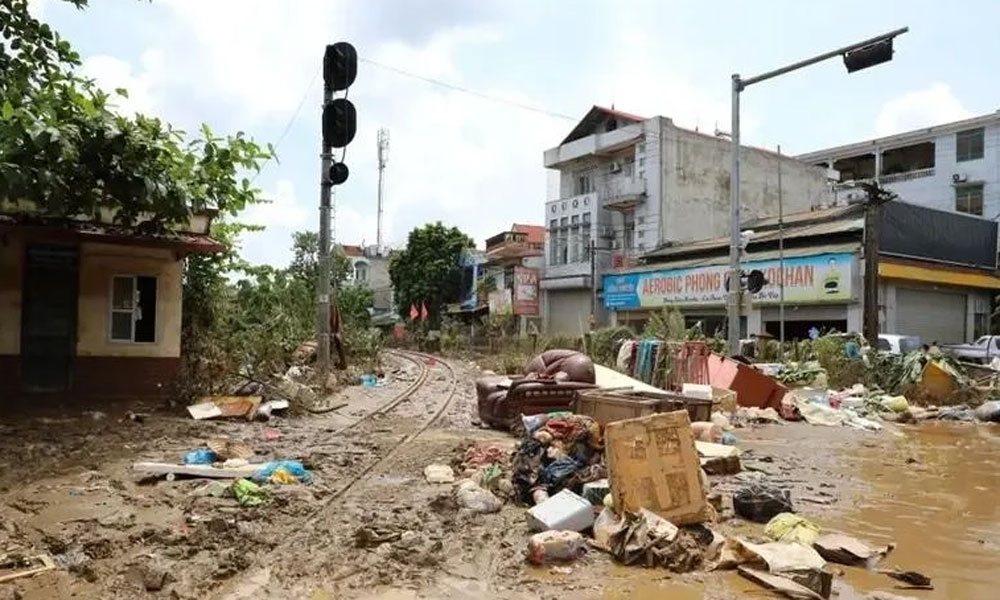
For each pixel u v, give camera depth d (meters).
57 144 9.50
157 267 13.46
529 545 5.50
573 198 43.03
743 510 6.81
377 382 20.55
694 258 35.84
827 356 20.19
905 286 28.86
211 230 14.51
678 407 10.09
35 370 12.66
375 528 6.15
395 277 55.91
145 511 6.61
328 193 15.81
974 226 31.89
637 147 39.88
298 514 6.64
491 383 12.85
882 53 15.20
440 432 12.03
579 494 6.96
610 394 10.75
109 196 10.85
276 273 22.34
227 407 12.52
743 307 18.41
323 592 4.88
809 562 5.24
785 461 10.12
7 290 12.42
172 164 11.71
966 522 6.88
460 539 5.98
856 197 37.59
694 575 5.23
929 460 10.42
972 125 38.19
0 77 9.88
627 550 5.46
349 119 14.99
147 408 12.70
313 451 9.80
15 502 6.83
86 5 10.52
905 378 18.42
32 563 5.25
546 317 44.56
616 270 39.84
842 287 27.14
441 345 43.00
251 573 5.19
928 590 5.08
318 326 15.99
